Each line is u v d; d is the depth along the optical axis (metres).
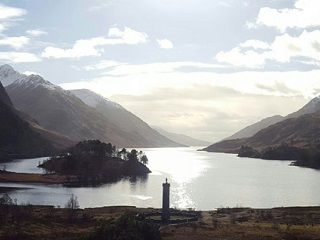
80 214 151.50
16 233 116.62
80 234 115.31
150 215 137.25
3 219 132.75
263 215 154.00
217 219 142.00
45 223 131.88
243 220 141.88
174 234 111.88
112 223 98.88
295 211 168.00
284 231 119.75
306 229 122.88
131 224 96.19
